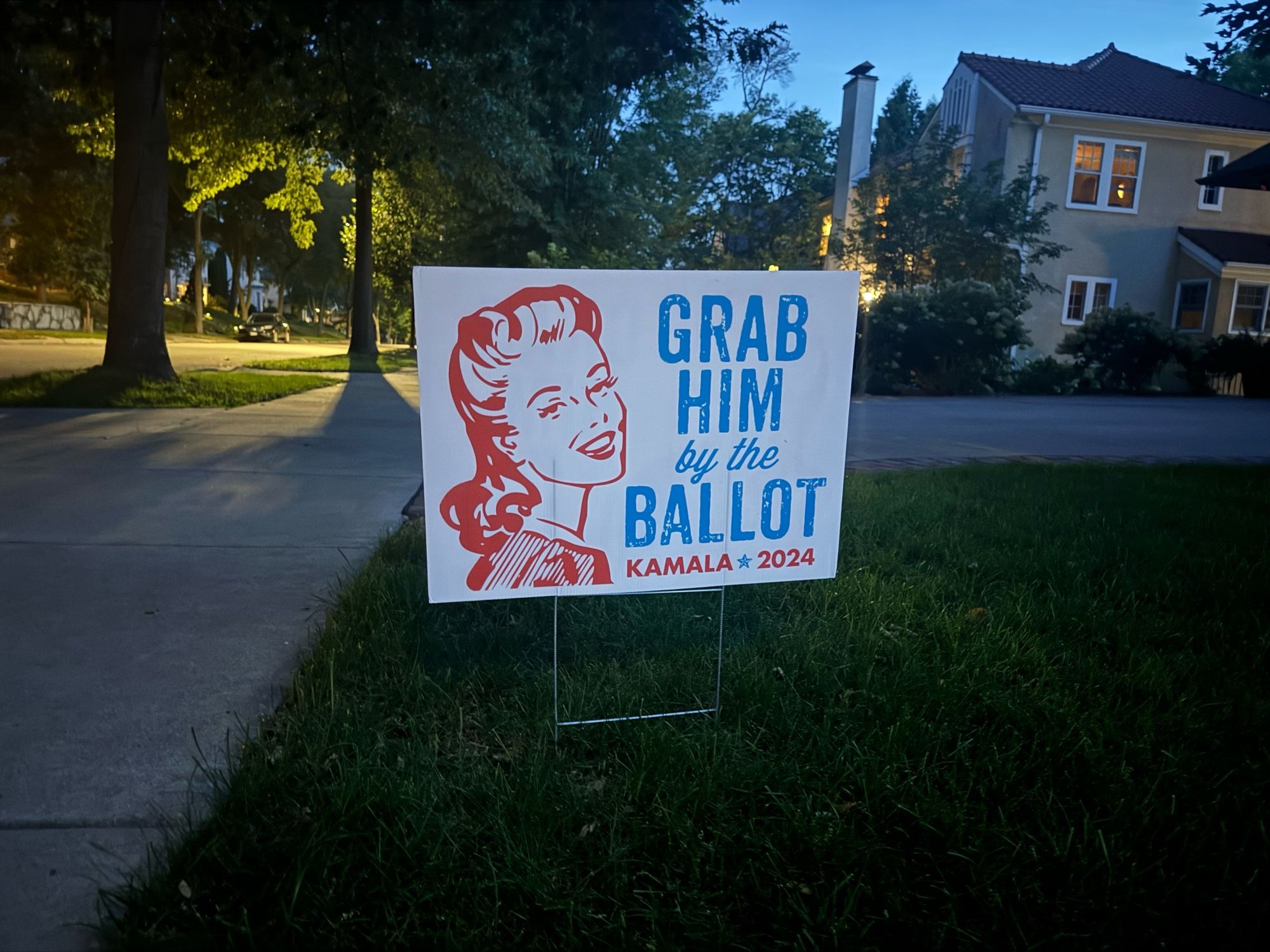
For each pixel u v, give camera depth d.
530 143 15.98
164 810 2.04
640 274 2.36
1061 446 9.60
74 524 4.55
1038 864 1.91
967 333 18.09
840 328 2.48
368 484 5.83
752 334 2.44
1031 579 3.92
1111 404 17.03
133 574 3.74
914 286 20.86
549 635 3.13
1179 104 23.92
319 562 3.99
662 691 2.68
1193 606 3.63
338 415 9.76
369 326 23.52
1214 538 4.73
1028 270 23.14
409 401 11.82
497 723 2.46
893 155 24.58
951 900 1.81
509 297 2.30
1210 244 23.19
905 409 14.41
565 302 2.33
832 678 2.74
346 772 2.11
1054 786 2.23
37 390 9.84
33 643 2.97
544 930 1.73
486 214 22.44
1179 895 1.84
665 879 1.86
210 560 3.99
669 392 2.42
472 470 2.35
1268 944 1.73
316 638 3.03
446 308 2.28
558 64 10.72
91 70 11.98
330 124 13.40
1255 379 20.58
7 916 1.69
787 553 2.55
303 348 34.56
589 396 2.38
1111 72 25.56
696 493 2.47
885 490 5.86
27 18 10.93
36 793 2.09
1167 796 2.19
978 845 1.94
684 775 2.20
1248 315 23.14
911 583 3.78
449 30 10.52
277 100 14.95
